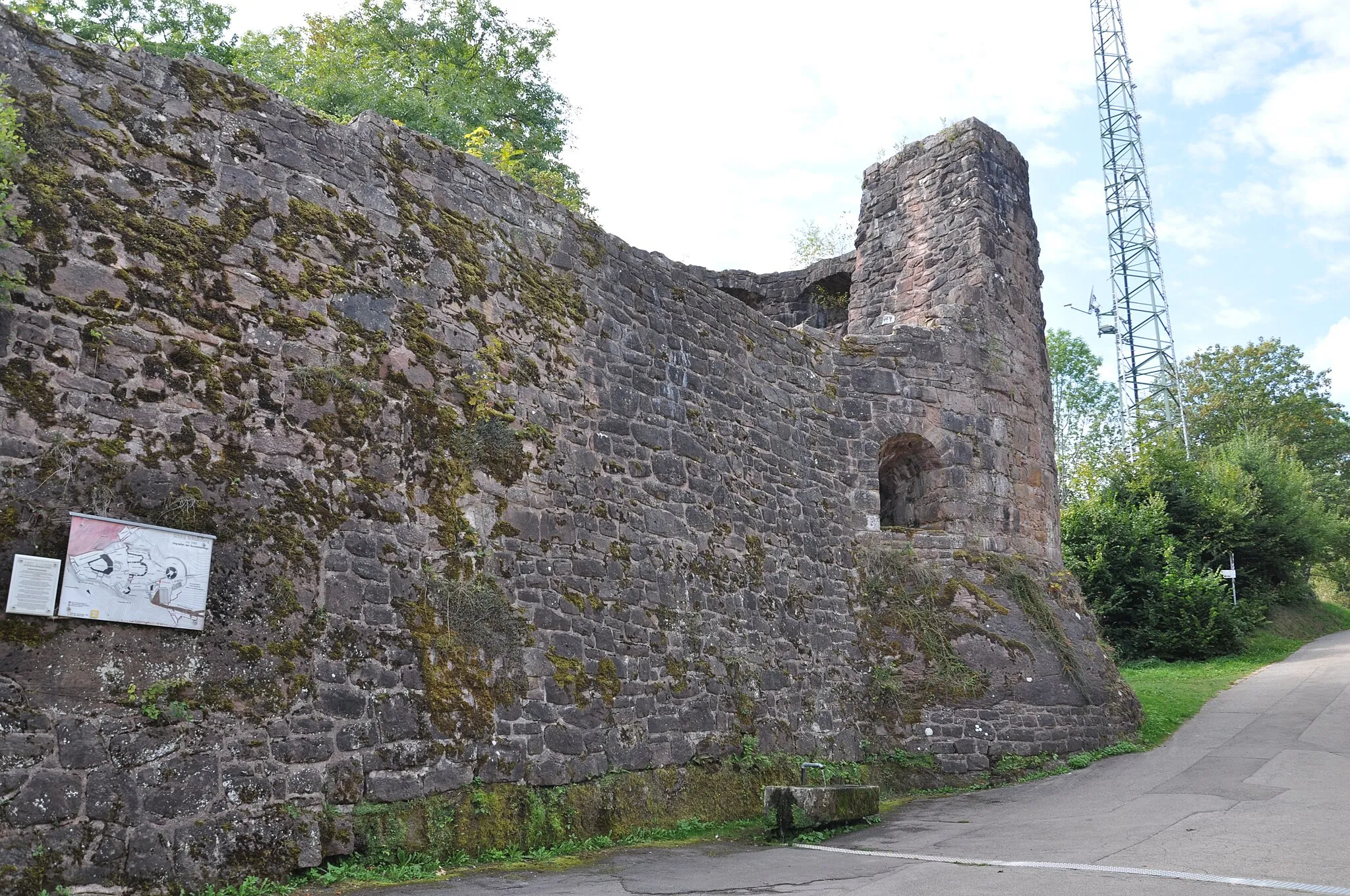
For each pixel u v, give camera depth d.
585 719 9.94
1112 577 26.80
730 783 11.52
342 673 7.92
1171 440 32.19
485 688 9.03
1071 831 9.66
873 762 13.86
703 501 12.41
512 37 28.98
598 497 10.88
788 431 14.34
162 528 7.06
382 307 9.06
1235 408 46.72
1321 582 49.03
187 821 6.77
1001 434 16.58
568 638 10.05
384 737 8.08
